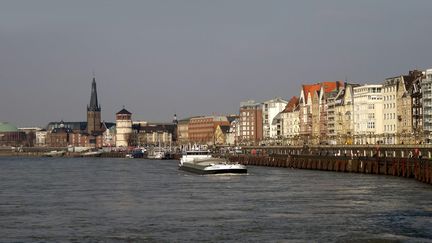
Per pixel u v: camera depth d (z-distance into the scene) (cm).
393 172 16138
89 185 15888
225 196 12231
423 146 17788
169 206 10831
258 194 12469
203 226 8719
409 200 10862
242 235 8069
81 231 8488
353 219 9044
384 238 7744
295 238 7850
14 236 8200
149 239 7925
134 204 11212
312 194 12225
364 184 13812
